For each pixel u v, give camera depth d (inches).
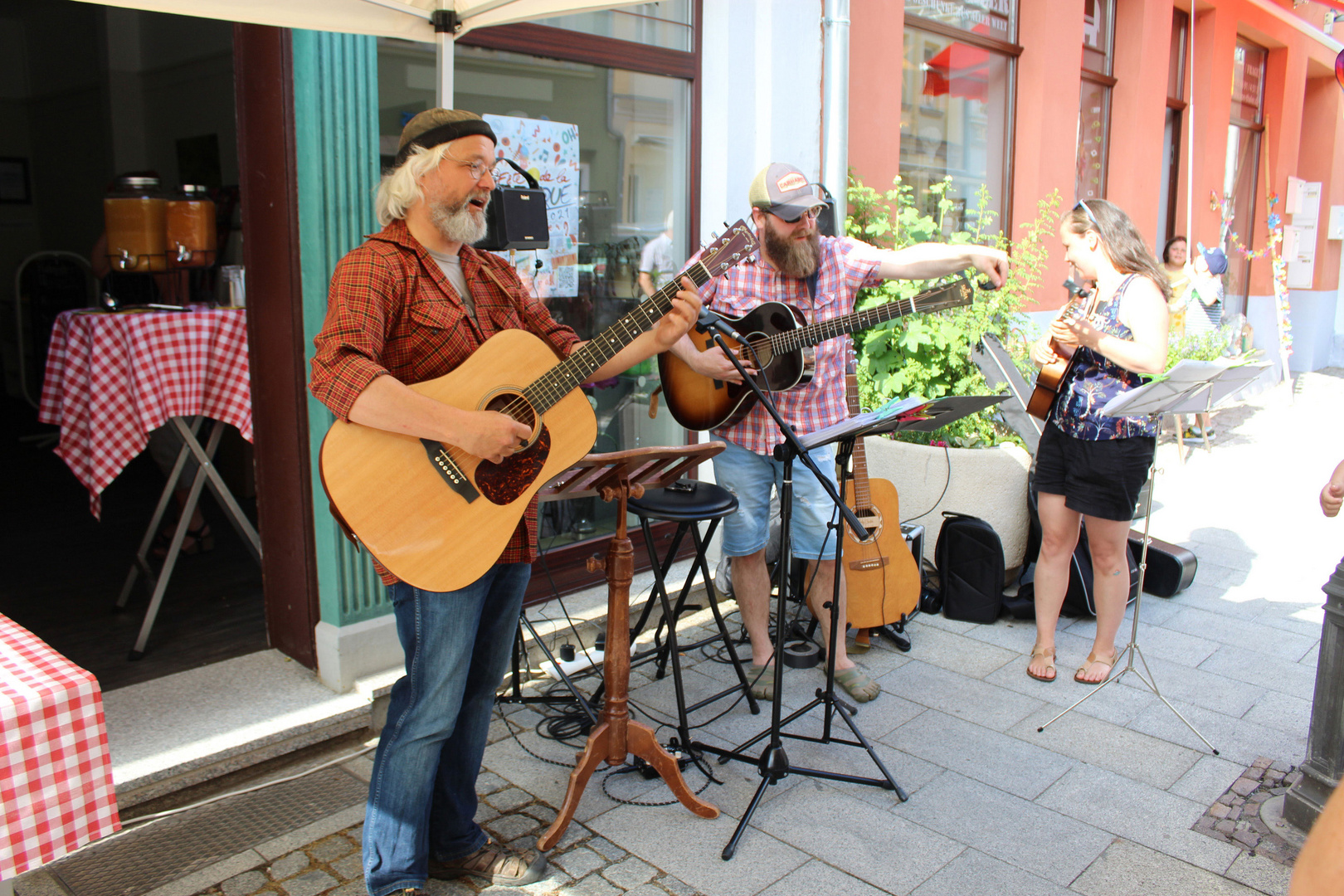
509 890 89.3
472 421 74.7
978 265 120.0
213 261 155.9
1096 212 126.4
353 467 76.8
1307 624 157.6
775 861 93.6
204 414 130.9
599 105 154.3
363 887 89.4
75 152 306.0
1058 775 110.2
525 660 131.6
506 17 102.5
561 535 155.9
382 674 120.8
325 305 112.6
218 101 254.5
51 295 275.0
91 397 123.5
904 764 112.3
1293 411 363.6
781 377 118.1
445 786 89.3
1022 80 254.2
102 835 59.2
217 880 90.2
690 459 99.7
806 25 174.9
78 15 291.3
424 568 78.1
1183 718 122.6
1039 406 133.3
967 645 148.3
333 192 111.7
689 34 165.0
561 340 91.4
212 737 106.6
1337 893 30.9
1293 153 448.5
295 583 123.4
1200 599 169.2
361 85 112.7
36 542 183.2
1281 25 408.2
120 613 146.3
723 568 163.0
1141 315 122.0
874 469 172.9
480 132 78.6
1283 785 108.2
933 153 233.1
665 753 98.4
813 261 119.9
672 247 170.4
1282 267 388.8
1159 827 100.0
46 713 56.1
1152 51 301.6
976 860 94.0
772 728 100.4
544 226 113.2
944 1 226.2
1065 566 135.7
